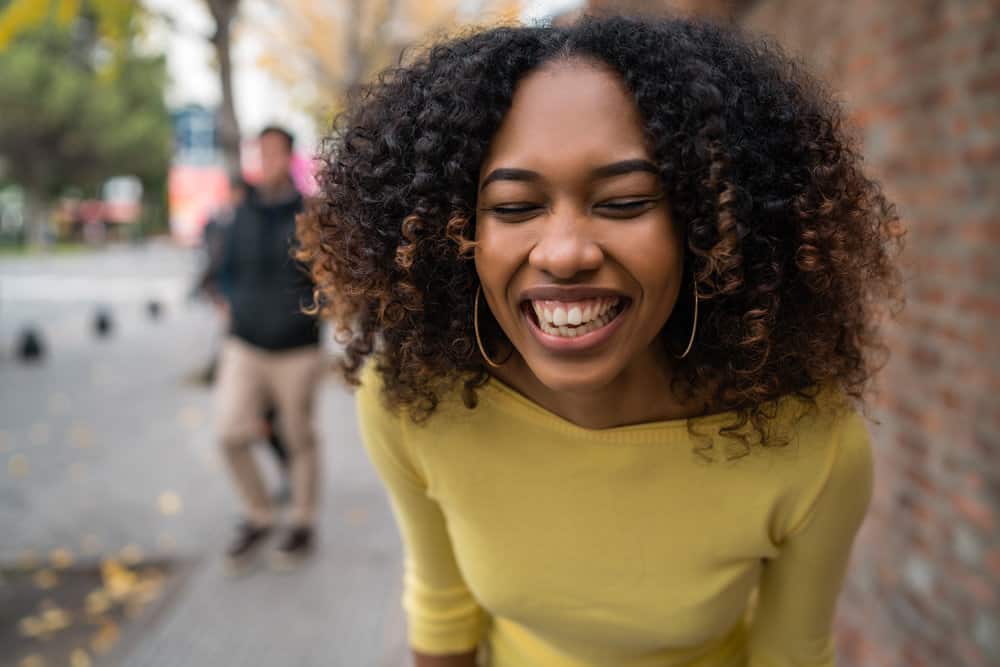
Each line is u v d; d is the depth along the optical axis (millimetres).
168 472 4906
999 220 1790
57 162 32094
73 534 3926
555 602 1122
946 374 2016
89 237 47156
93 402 6965
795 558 1093
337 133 1060
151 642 2961
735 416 996
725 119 845
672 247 863
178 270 26234
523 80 858
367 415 1136
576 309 859
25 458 5199
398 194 935
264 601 3256
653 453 1012
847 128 1019
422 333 993
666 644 1126
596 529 1058
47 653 2904
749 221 864
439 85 903
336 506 4289
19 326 12164
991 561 1797
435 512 1227
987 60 1848
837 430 1002
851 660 2465
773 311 900
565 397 1010
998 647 1756
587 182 830
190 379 7988
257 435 3512
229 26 6836
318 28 9562
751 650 1228
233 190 7008
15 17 4742
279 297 3373
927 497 2105
